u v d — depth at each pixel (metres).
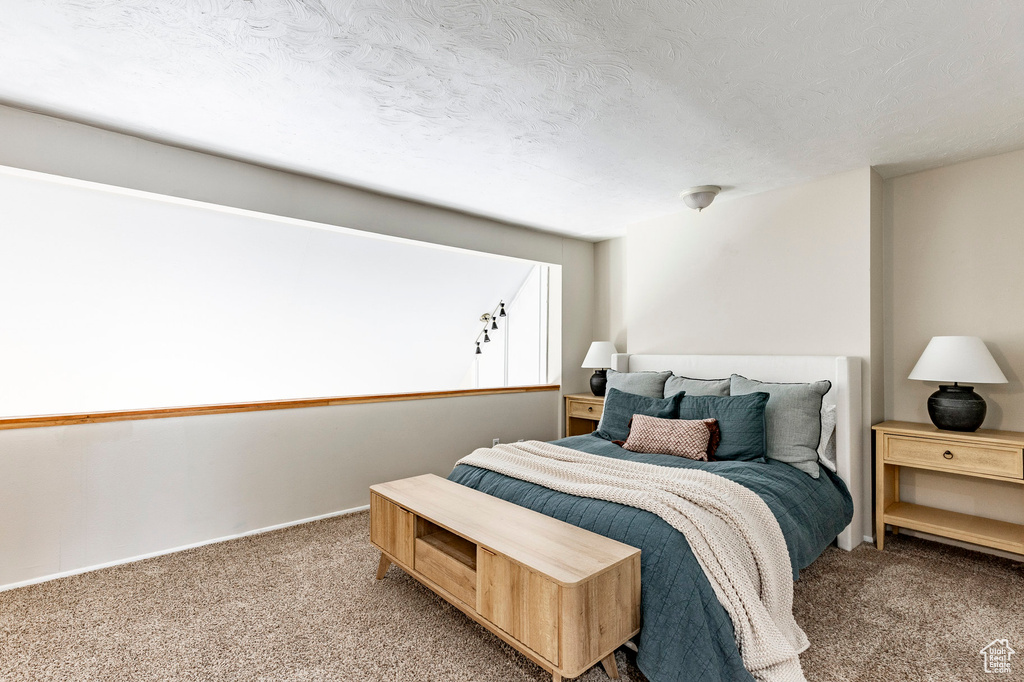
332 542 3.08
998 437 2.61
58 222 3.09
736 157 2.96
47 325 3.53
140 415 2.86
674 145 2.79
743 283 3.71
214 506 3.10
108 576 2.62
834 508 2.68
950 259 3.08
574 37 1.81
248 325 4.40
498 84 2.15
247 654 1.93
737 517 1.95
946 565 2.73
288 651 1.95
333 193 3.43
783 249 3.50
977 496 2.96
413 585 2.51
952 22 1.71
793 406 2.90
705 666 1.58
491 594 1.80
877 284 3.23
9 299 3.29
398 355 5.70
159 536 2.91
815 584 2.50
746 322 3.70
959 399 2.75
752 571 1.88
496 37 1.81
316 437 3.53
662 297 4.24
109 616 2.21
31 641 2.02
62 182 2.60
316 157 2.99
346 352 5.26
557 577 1.54
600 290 5.25
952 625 2.11
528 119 2.48
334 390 5.66
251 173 3.09
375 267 4.56
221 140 2.75
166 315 3.94
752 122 2.50
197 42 1.85
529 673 1.81
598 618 1.58
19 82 2.16
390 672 1.82
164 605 2.31
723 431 2.87
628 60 1.95
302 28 1.76
